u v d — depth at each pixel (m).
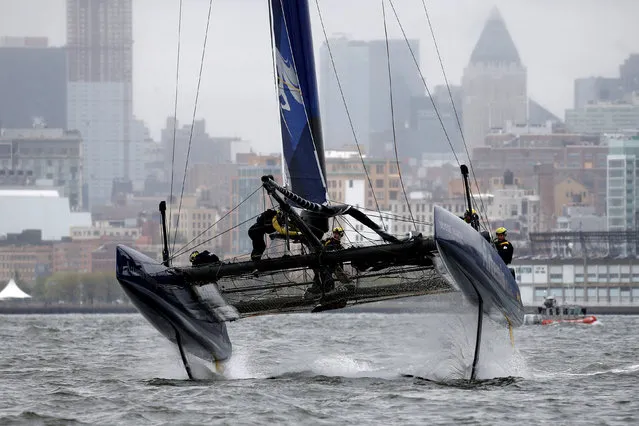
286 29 105.56
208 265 102.94
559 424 88.56
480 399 98.31
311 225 103.69
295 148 104.75
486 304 102.31
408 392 102.00
